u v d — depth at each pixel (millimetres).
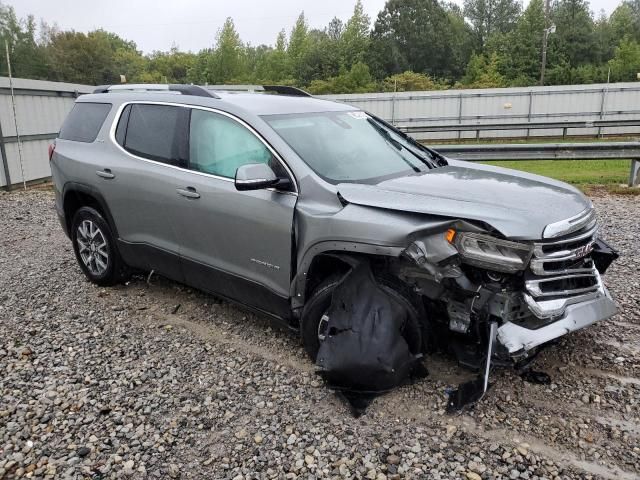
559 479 2852
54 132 14586
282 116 4348
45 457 3137
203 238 4484
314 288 3941
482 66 59844
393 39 69438
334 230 3562
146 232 5000
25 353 4336
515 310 3451
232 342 4441
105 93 5715
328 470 2969
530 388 3648
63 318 5012
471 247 3291
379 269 3639
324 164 4016
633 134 23469
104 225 5477
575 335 4348
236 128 4301
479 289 3404
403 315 3496
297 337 4484
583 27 61531
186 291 5551
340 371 3457
